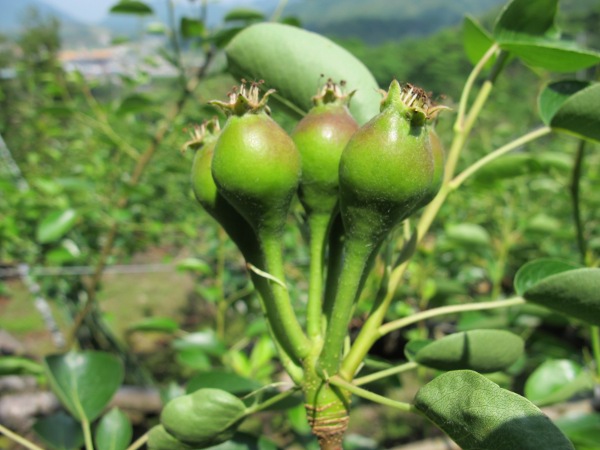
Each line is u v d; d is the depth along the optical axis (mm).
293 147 97
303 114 137
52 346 605
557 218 498
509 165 235
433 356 114
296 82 134
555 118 125
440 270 457
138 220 500
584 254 200
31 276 445
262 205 96
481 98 124
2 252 453
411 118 86
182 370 598
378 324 103
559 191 448
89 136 589
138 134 517
